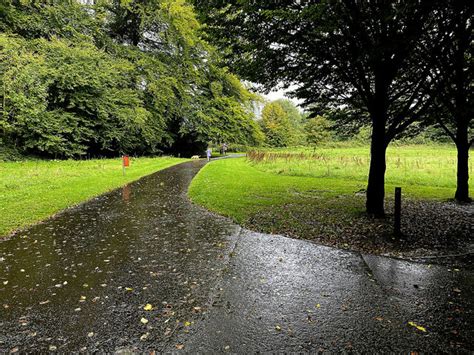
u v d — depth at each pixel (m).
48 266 4.71
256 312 3.48
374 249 5.50
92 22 26.41
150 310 3.50
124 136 27.31
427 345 2.90
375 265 4.81
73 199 9.46
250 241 5.92
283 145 60.97
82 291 3.94
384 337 3.02
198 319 3.33
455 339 2.99
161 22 28.83
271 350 2.83
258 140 38.91
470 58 8.16
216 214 8.00
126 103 26.67
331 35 6.25
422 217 7.75
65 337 3.02
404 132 10.28
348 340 2.98
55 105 22.97
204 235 6.28
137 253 5.27
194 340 2.97
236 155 40.44
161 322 3.28
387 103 7.45
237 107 35.31
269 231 6.52
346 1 5.64
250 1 6.04
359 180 14.89
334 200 9.77
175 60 32.38
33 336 3.03
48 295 3.83
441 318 3.35
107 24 30.14
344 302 3.70
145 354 2.77
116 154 29.72
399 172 16.78
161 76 29.31
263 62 7.23
